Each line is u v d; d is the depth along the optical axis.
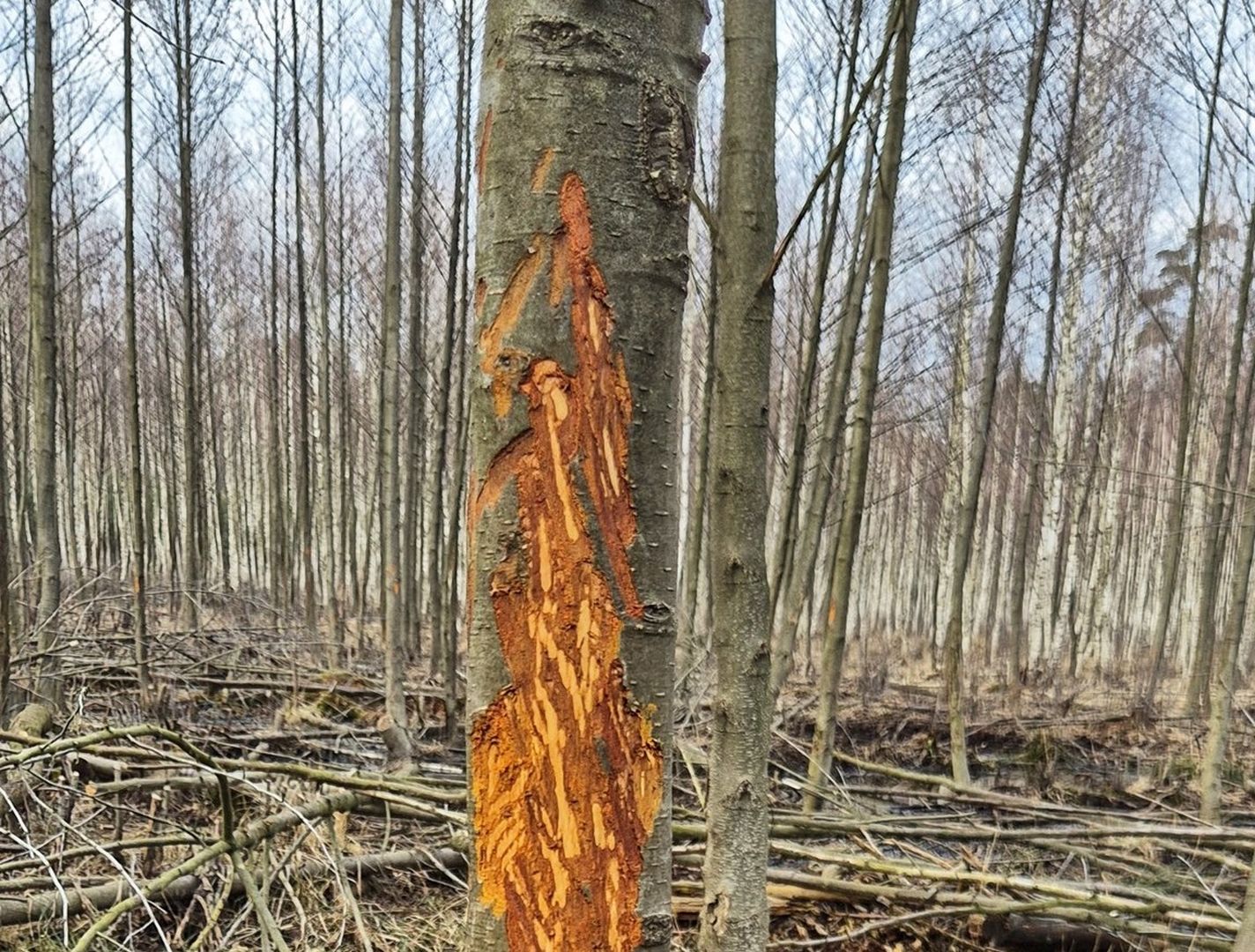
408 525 8.97
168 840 2.56
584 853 0.97
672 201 1.00
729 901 1.76
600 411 0.96
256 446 17.12
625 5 0.97
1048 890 2.99
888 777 5.82
